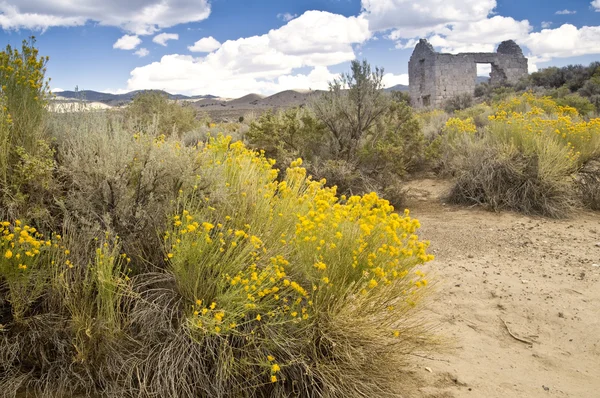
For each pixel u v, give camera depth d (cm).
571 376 350
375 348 302
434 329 412
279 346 287
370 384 295
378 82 1072
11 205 314
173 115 1547
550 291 494
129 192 349
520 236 691
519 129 966
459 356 371
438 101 4528
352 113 1061
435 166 1159
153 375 276
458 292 495
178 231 334
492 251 627
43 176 339
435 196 977
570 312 448
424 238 688
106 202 339
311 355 296
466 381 335
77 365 277
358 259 317
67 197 347
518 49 4900
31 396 265
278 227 368
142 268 332
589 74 3462
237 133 1384
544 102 1677
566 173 895
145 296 311
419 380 332
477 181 893
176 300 311
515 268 562
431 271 552
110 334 277
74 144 377
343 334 294
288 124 1051
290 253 343
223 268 313
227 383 282
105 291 283
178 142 429
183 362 276
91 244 320
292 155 977
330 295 306
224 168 415
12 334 281
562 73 3759
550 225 752
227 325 279
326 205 336
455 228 738
